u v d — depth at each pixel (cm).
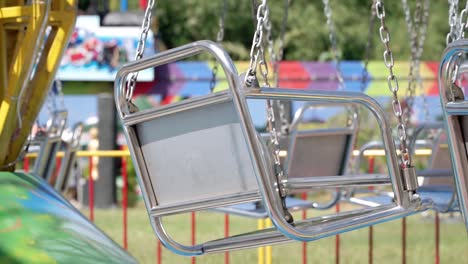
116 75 348
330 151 607
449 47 317
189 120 339
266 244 346
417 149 741
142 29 346
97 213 1237
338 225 340
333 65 1497
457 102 320
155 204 353
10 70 400
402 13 2784
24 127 423
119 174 1580
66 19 422
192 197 343
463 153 325
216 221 1184
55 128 535
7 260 330
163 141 348
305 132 580
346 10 2798
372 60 2748
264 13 325
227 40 2962
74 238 356
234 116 327
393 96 357
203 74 1477
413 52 671
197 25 2956
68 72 1386
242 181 330
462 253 920
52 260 335
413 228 1135
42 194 387
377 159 1437
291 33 2769
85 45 1380
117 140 1440
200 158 339
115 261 356
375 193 566
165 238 353
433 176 550
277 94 330
